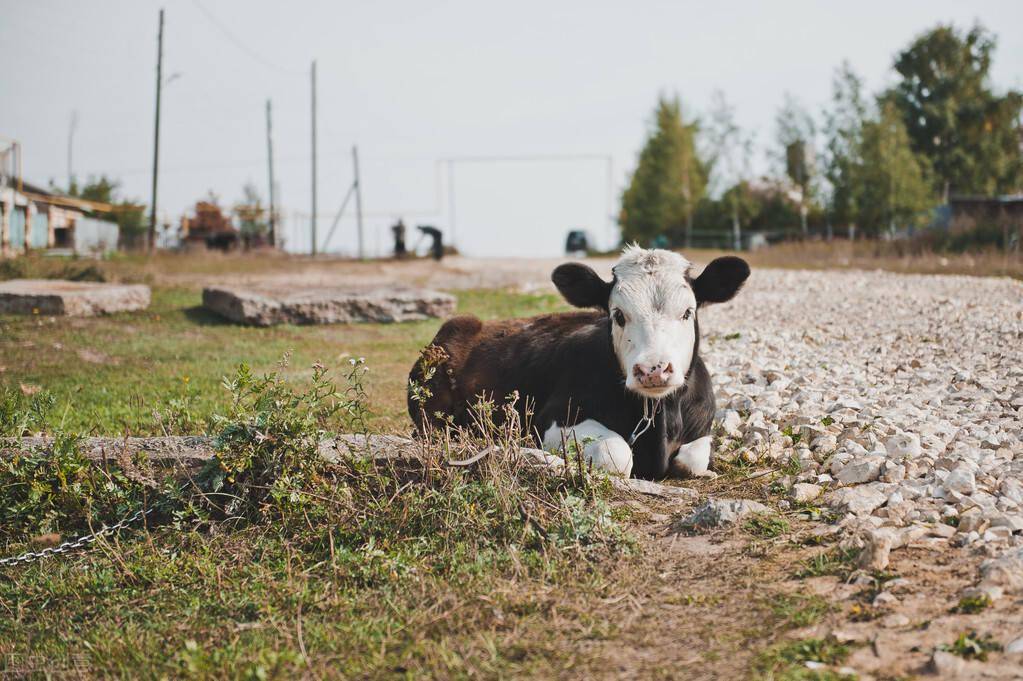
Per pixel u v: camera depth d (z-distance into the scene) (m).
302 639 4.17
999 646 3.61
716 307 17.39
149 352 12.63
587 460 6.03
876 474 5.98
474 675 3.71
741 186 54.78
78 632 4.61
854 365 10.34
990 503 5.22
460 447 5.79
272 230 50.28
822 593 4.28
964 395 8.25
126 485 5.93
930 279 21.94
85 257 25.28
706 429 6.96
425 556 5.06
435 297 16.62
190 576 5.06
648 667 3.72
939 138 58.38
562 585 4.58
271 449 5.82
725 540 5.08
